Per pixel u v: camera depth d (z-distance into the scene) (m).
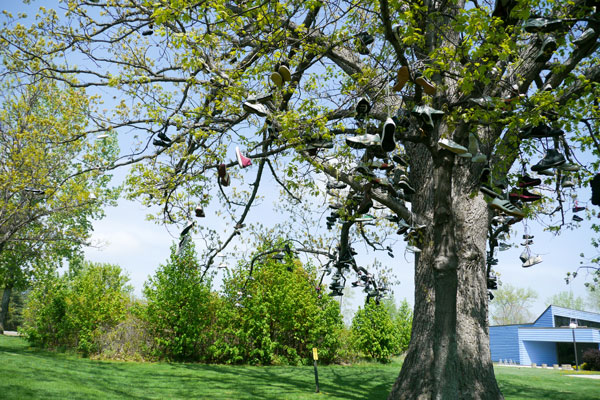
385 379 15.45
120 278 20.69
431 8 7.22
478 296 7.81
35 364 12.65
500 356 37.00
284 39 6.69
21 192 16.30
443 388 5.79
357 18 7.90
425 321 8.03
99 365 14.98
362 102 5.71
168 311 18.59
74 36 9.77
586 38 5.67
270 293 20.39
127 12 9.94
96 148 15.11
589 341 32.31
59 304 19.92
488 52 5.47
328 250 12.84
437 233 6.01
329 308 22.30
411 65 6.02
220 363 19.25
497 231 10.92
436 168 6.09
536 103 5.74
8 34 10.28
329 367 20.17
